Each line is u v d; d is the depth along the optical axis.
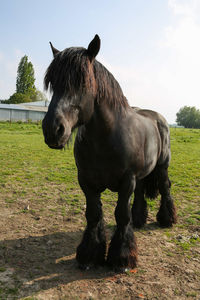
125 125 2.28
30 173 6.18
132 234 2.51
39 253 2.69
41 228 3.31
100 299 1.98
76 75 1.73
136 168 2.37
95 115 2.05
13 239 2.97
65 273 2.34
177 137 17.02
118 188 2.40
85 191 2.41
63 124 1.70
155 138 2.90
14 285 2.12
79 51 1.83
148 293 2.06
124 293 2.06
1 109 35.62
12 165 6.98
